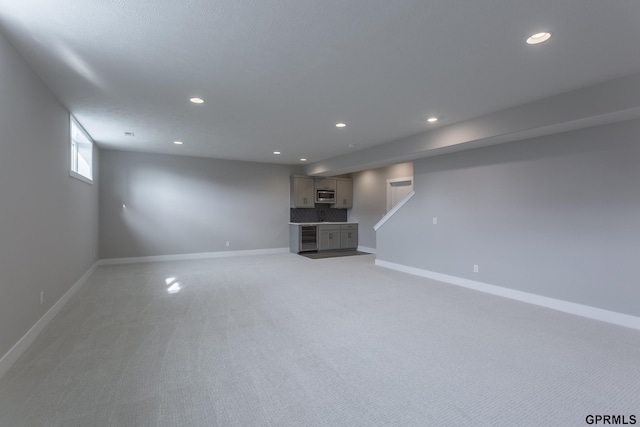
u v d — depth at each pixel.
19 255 2.48
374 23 2.06
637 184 3.21
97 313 3.54
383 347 2.76
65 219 3.78
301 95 3.34
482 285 4.65
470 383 2.20
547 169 3.91
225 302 4.00
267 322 3.33
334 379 2.24
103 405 1.92
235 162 7.83
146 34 2.19
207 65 2.67
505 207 4.37
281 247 8.55
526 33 2.17
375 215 8.60
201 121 4.32
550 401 2.00
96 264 6.11
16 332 2.45
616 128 3.33
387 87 3.13
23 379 2.19
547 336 3.00
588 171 3.54
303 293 4.45
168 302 3.98
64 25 2.07
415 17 1.99
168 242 7.10
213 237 7.60
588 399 2.03
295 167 8.67
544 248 3.95
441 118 4.12
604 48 2.37
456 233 5.05
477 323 3.34
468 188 4.87
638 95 2.77
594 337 2.98
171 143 5.79
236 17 1.99
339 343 2.83
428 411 1.90
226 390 2.10
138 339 2.88
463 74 2.83
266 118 4.17
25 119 2.57
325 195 8.91
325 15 1.97
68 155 3.88
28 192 2.65
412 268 5.85
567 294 3.73
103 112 3.91
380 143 5.69
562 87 3.11
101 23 2.05
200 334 3.00
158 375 2.27
